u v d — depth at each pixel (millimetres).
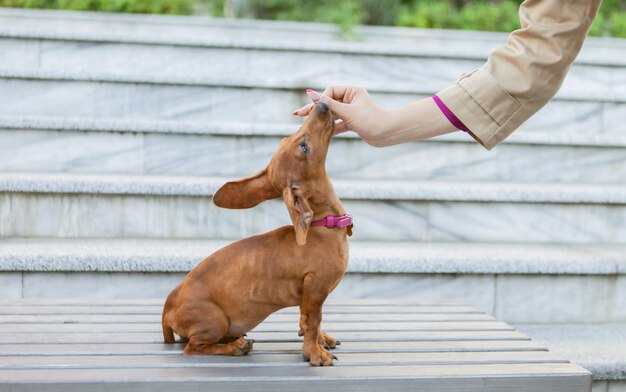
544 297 2951
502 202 3379
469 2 8727
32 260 2664
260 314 1809
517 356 1887
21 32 4375
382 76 4832
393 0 8391
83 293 2723
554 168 3885
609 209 3461
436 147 3787
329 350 1896
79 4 6250
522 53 1712
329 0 8250
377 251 2996
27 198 3104
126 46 4555
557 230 3436
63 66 4473
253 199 1781
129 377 1625
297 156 1699
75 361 1745
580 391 1759
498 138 1761
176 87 4031
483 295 2920
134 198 3166
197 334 1792
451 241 3365
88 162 3531
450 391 1704
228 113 4102
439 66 4852
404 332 2104
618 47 6094
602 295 2980
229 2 8031
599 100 4355
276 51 4738
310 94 1787
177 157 3586
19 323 2098
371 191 3266
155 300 2424
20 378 1604
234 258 1789
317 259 1737
